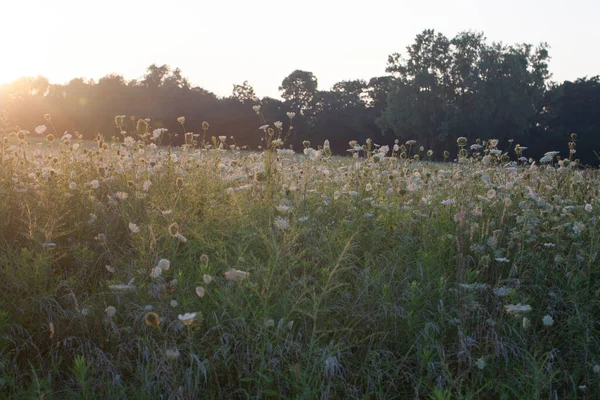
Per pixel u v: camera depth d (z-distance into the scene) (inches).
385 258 183.2
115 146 302.4
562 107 2497.5
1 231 184.1
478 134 2119.8
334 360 133.4
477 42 2156.7
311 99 2657.5
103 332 148.9
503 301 156.7
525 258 178.9
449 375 128.9
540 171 276.2
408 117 2193.7
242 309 141.0
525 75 2101.4
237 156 341.1
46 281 159.0
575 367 142.6
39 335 147.5
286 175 265.4
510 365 141.1
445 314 152.2
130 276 162.9
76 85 1979.6
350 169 283.0
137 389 129.6
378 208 219.6
